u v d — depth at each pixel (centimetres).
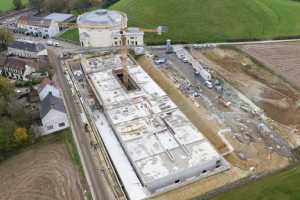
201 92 11369
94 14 15225
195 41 15125
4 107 9288
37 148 8988
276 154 8656
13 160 8606
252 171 8162
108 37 14588
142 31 14838
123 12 17375
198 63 12912
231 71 12800
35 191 7694
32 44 13538
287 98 11069
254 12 17188
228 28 16038
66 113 9994
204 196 7444
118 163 8450
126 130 9019
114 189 7712
